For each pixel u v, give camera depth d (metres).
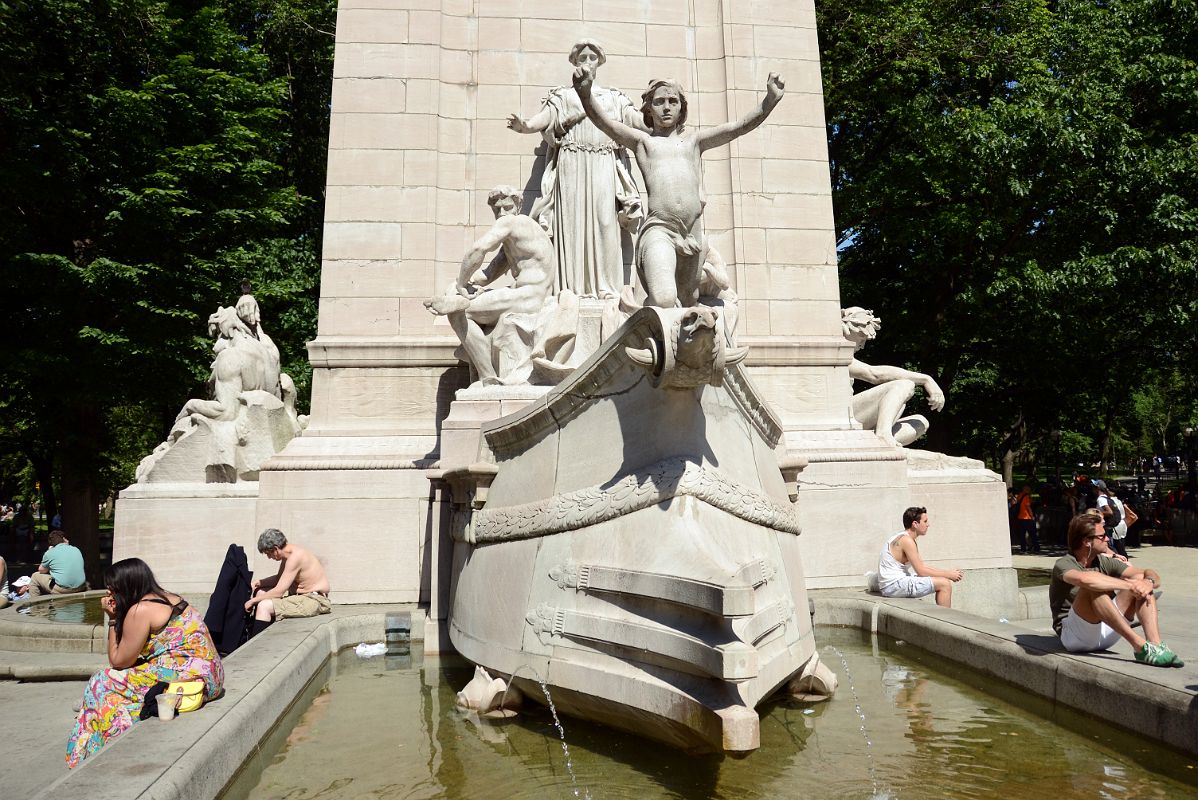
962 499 10.86
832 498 10.33
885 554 9.20
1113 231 19.02
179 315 18.59
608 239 10.34
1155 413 51.12
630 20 12.14
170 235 19.34
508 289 9.30
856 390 25.27
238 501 10.35
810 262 11.91
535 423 6.04
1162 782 4.49
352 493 9.82
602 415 5.64
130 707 4.94
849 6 22.06
